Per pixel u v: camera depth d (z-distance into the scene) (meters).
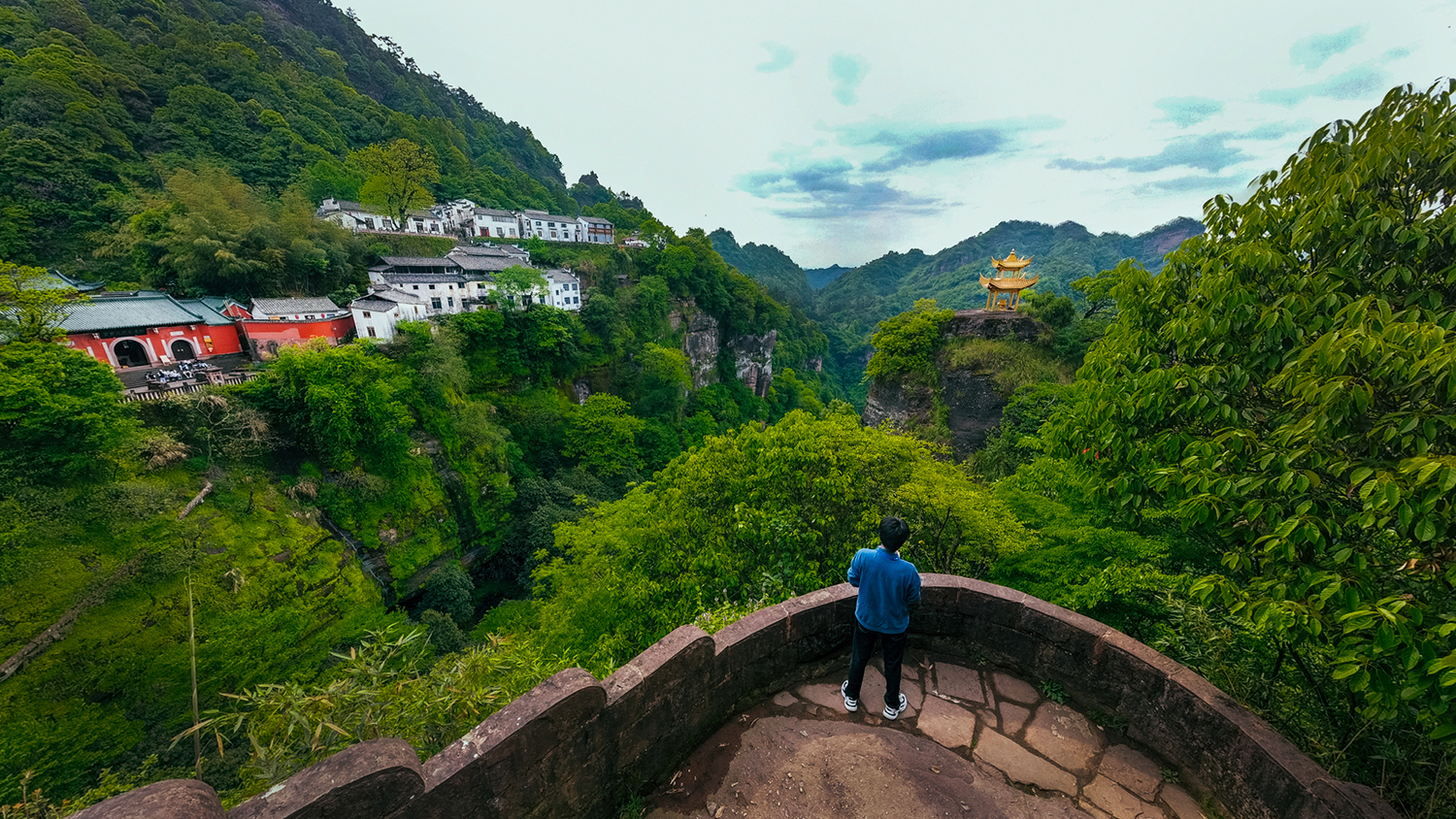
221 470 21.36
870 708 3.94
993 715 3.91
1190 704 3.41
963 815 3.03
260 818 1.84
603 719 2.89
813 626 4.23
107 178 42.69
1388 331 2.89
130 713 15.09
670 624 9.38
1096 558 6.84
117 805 1.71
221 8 82.00
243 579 18.78
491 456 32.47
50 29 51.31
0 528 15.80
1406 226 3.35
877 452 9.66
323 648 19.14
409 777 2.16
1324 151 3.97
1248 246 3.92
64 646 15.15
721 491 11.31
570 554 15.68
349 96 78.19
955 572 8.94
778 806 3.08
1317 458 3.16
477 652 5.39
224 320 29.64
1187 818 3.15
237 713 4.16
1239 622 4.90
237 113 55.09
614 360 51.16
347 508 24.38
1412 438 2.82
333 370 24.39
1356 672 2.94
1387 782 3.43
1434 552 3.08
